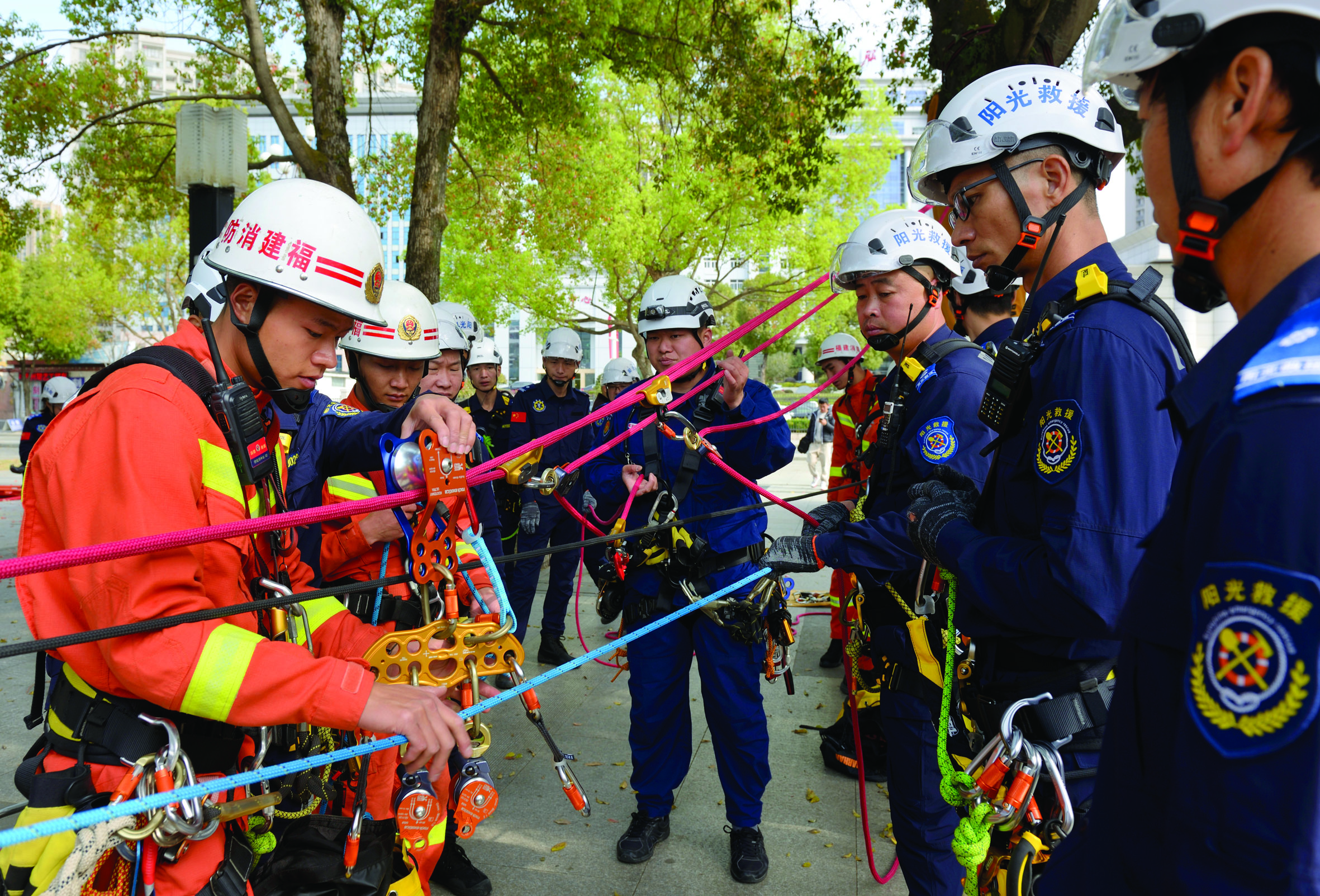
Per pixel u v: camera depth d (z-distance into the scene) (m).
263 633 1.60
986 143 1.67
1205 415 0.81
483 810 1.69
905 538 2.03
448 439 1.66
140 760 1.33
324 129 8.09
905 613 2.51
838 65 8.60
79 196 13.10
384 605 2.36
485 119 11.62
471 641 1.56
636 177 17.53
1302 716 0.62
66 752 1.40
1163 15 0.84
